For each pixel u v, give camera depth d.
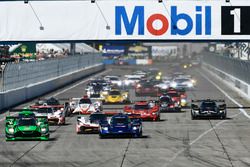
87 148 77.12
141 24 121.81
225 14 121.56
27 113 88.69
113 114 98.06
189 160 67.00
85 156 70.19
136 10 121.81
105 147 77.94
